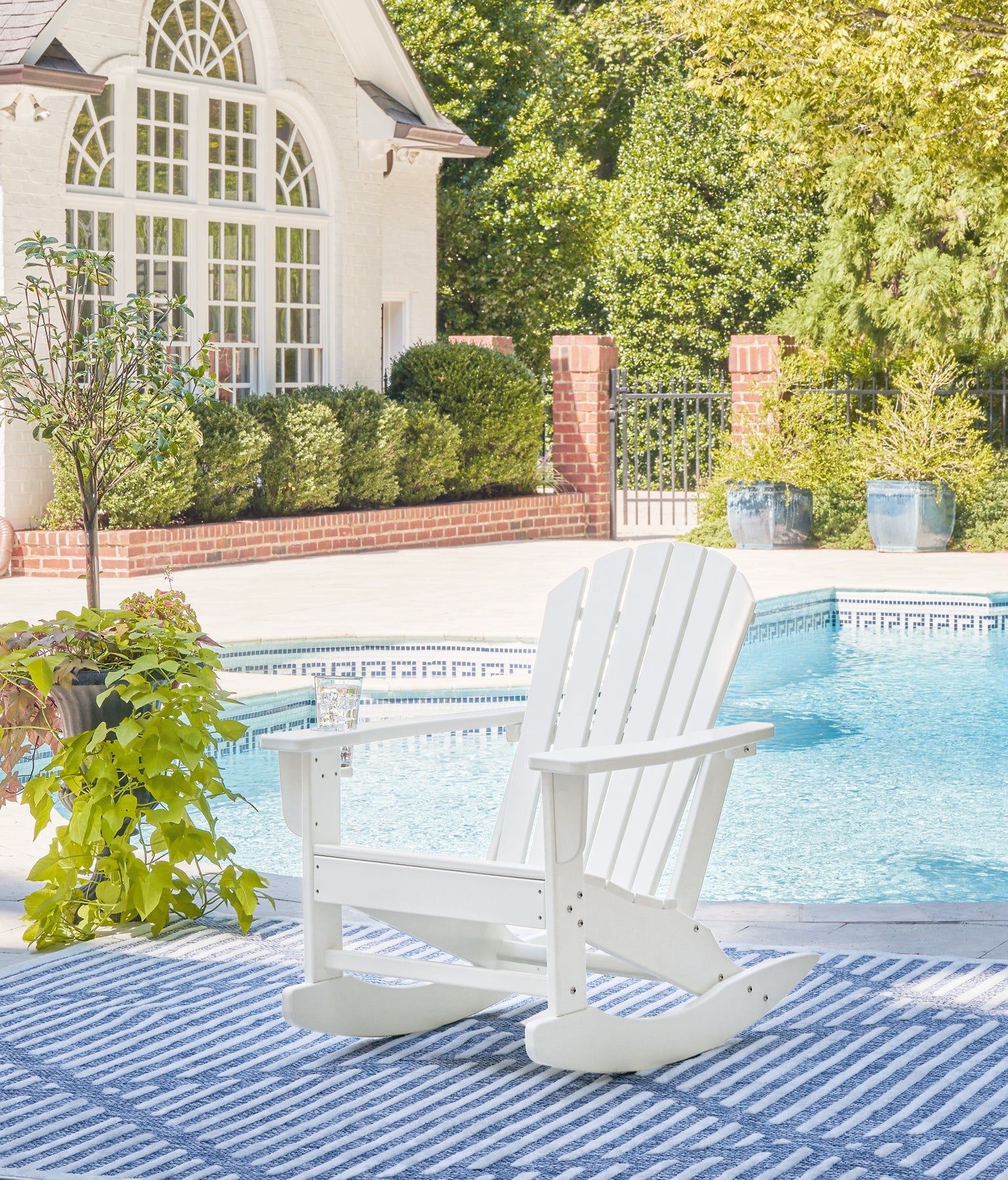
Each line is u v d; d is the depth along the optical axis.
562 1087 3.67
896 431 16.88
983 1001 4.11
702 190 27.83
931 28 13.93
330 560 15.66
